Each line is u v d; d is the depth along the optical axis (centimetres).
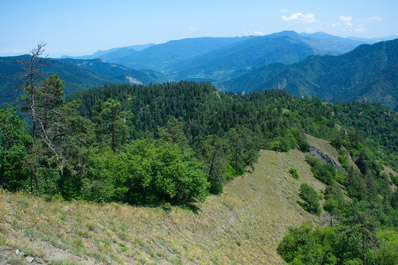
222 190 4538
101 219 1848
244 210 4072
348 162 10925
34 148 2028
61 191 2345
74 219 1664
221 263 2208
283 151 8938
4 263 960
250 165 6194
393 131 18488
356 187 8156
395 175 11950
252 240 3272
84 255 1274
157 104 18038
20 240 1148
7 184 2152
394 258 2612
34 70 2066
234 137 6288
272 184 5888
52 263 1089
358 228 3009
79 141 2798
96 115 4353
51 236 1309
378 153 14012
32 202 1609
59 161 2239
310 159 8819
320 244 3256
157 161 2916
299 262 2923
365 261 2759
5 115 2088
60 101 2770
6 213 1323
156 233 2089
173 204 3112
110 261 1327
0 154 2044
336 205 5975
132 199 2838
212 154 4303
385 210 7388
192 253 2072
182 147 5278
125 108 16925
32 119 2181
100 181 2531
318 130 14700
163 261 1670
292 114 16500
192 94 19225
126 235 1766
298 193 6091
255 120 14012
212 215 3331
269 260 2928
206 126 14612
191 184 3028
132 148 3322
